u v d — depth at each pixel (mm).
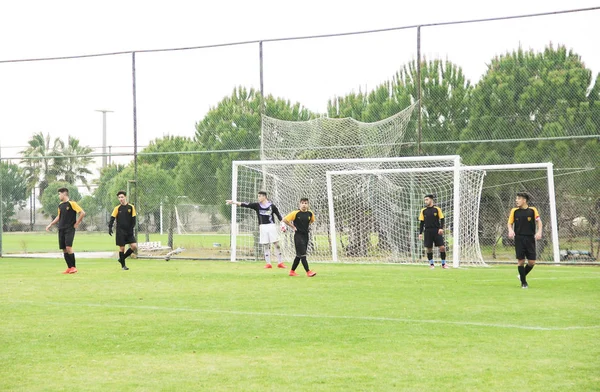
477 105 29406
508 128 29172
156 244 37219
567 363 9805
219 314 14242
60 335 12117
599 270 24094
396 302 15828
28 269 25484
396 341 11398
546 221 28812
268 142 29672
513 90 29172
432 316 13805
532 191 29047
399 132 28125
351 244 29219
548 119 28844
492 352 10531
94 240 57156
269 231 25312
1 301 16328
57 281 20859
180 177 37406
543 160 28797
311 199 29688
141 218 42906
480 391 8484
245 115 34406
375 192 29031
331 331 12320
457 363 9867
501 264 27406
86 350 10930
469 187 27500
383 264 27453
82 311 14742
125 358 10383
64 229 23438
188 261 29688
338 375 9281
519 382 8852
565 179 28609
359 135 29047
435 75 29641
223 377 9250
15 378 9281
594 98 28609
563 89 28672
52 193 62750
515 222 18609
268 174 29688
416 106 29578
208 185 35188
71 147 78375
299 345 11164
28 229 63438
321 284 19688
